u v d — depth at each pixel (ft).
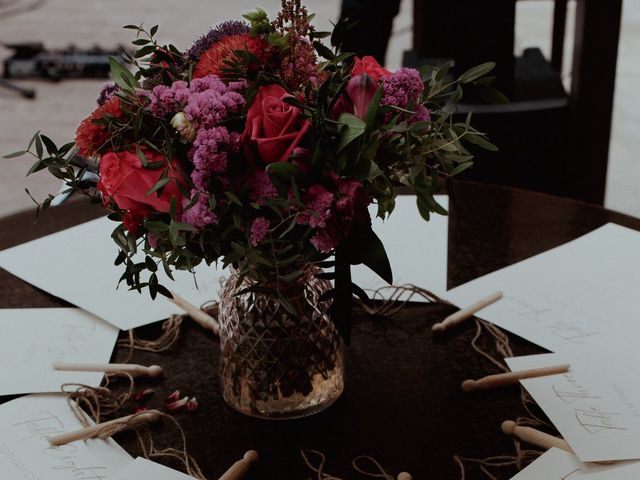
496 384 2.72
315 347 2.53
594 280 3.32
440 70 2.41
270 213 2.19
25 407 2.68
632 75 12.01
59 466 2.42
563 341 2.94
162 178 2.09
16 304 3.25
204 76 2.31
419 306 3.21
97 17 14.58
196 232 2.16
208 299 3.27
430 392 2.72
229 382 2.61
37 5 15.49
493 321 3.07
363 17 7.14
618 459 2.35
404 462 2.42
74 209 4.00
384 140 2.20
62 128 10.46
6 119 10.77
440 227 3.72
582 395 2.63
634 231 3.67
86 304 3.21
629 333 2.98
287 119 2.10
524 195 4.01
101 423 2.59
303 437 2.53
